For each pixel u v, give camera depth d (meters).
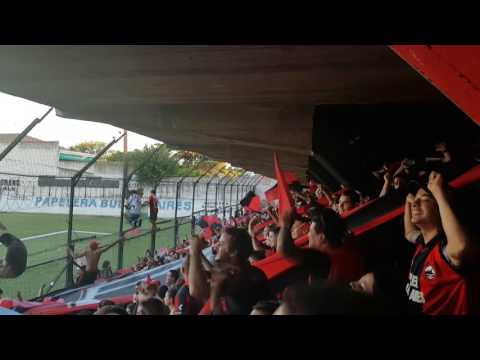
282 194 2.69
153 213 11.88
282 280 2.42
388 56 2.88
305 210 3.51
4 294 7.38
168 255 10.46
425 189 2.40
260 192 26.42
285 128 5.08
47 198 11.86
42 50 2.86
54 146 13.37
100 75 3.43
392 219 2.51
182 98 4.35
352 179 3.55
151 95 4.15
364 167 3.53
